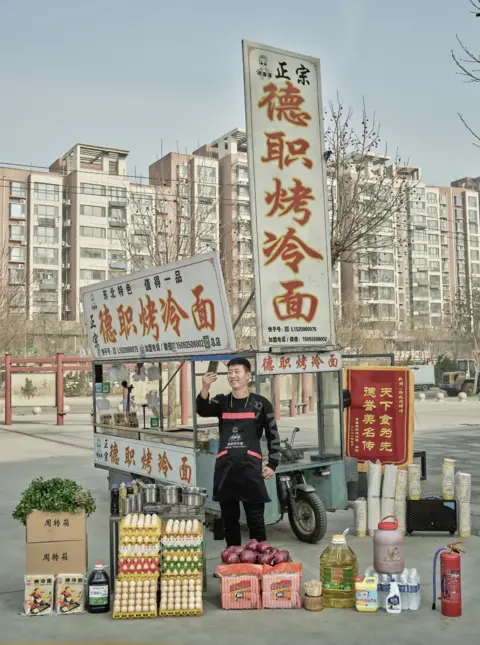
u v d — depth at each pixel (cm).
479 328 4912
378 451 841
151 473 744
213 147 7862
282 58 702
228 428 523
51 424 2181
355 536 663
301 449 700
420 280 8519
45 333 4700
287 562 475
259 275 659
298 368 666
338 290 7525
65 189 6931
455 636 407
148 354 763
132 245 2616
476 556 586
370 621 435
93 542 652
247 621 438
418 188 8638
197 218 2316
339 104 1393
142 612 445
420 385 3167
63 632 420
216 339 643
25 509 466
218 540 601
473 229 9294
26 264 6800
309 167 698
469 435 1667
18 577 546
